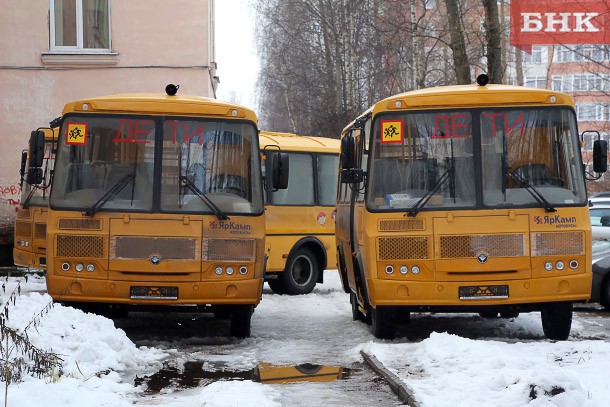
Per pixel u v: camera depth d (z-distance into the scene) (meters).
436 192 12.75
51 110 26.03
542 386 7.96
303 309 18.16
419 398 8.50
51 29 26.11
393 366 10.55
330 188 22.00
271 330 14.86
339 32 47.22
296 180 21.27
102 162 13.17
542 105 12.96
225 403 8.27
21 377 9.06
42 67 26.02
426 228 12.62
